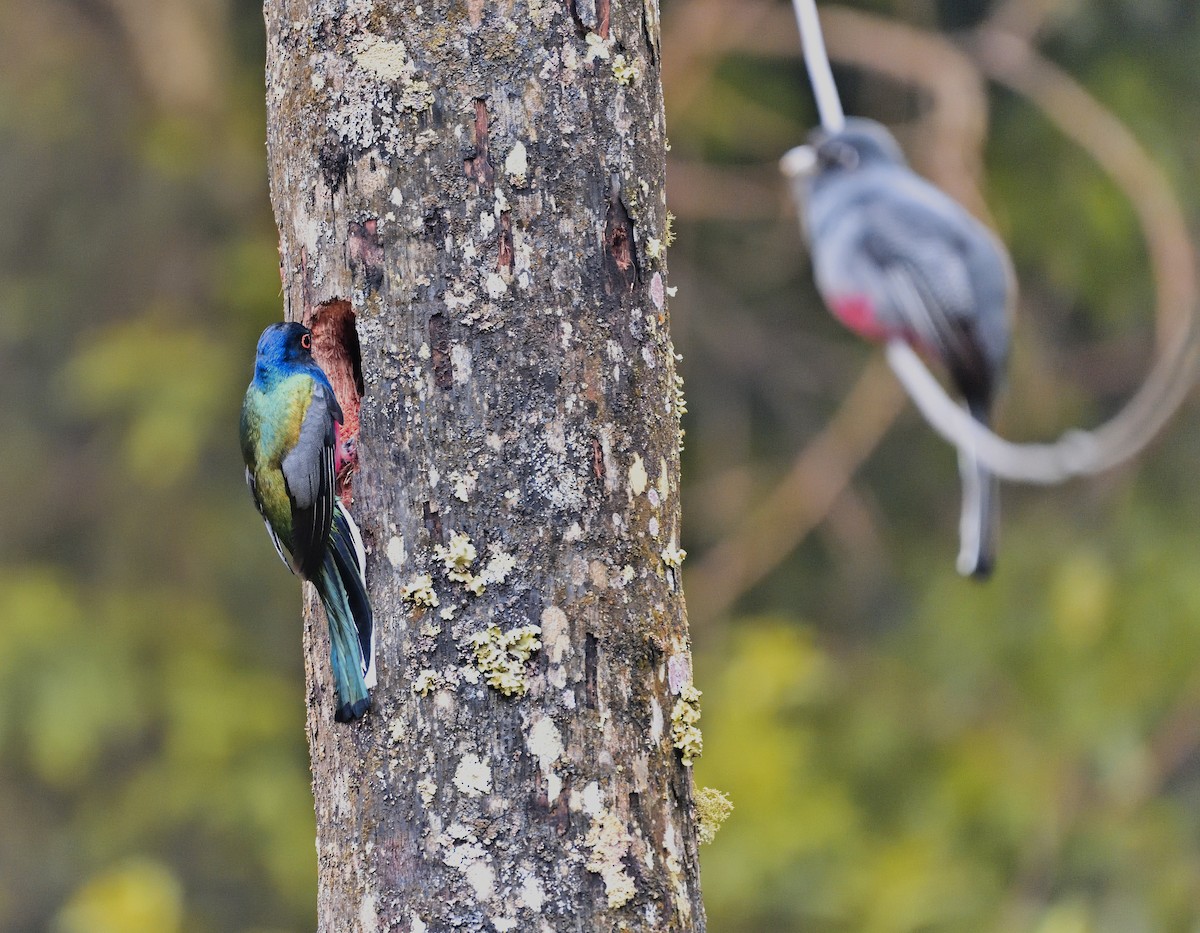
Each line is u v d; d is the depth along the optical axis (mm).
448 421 5156
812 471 15484
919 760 15250
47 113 17250
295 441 5613
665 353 5379
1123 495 15898
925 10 16141
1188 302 13969
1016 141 16047
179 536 17078
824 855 13844
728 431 16516
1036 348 15789
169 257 17094
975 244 8031
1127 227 15633
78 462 17578
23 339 17453
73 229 17297
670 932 5074
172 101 16906
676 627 5285
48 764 15867
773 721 14336
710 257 16734
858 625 16375
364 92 5242
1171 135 15867
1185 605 15211
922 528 16719
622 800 5078
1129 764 14609
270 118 5617
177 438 15930
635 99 5328
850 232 8070
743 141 16297
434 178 5191
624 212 5270
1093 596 14891
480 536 5121
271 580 17031
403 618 5148
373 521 5230
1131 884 14234
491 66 5188
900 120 16109
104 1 17672
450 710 5078
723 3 15211
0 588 16594
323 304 5414
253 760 16172
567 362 5172
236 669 16719
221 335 16719
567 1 5234
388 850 5105
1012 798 14609
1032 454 8086
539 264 5180
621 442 5211
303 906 15914
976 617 15664
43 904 16484
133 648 16500
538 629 5086
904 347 8086
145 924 12117
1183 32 16141
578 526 5137
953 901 13820
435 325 5180
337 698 5195
